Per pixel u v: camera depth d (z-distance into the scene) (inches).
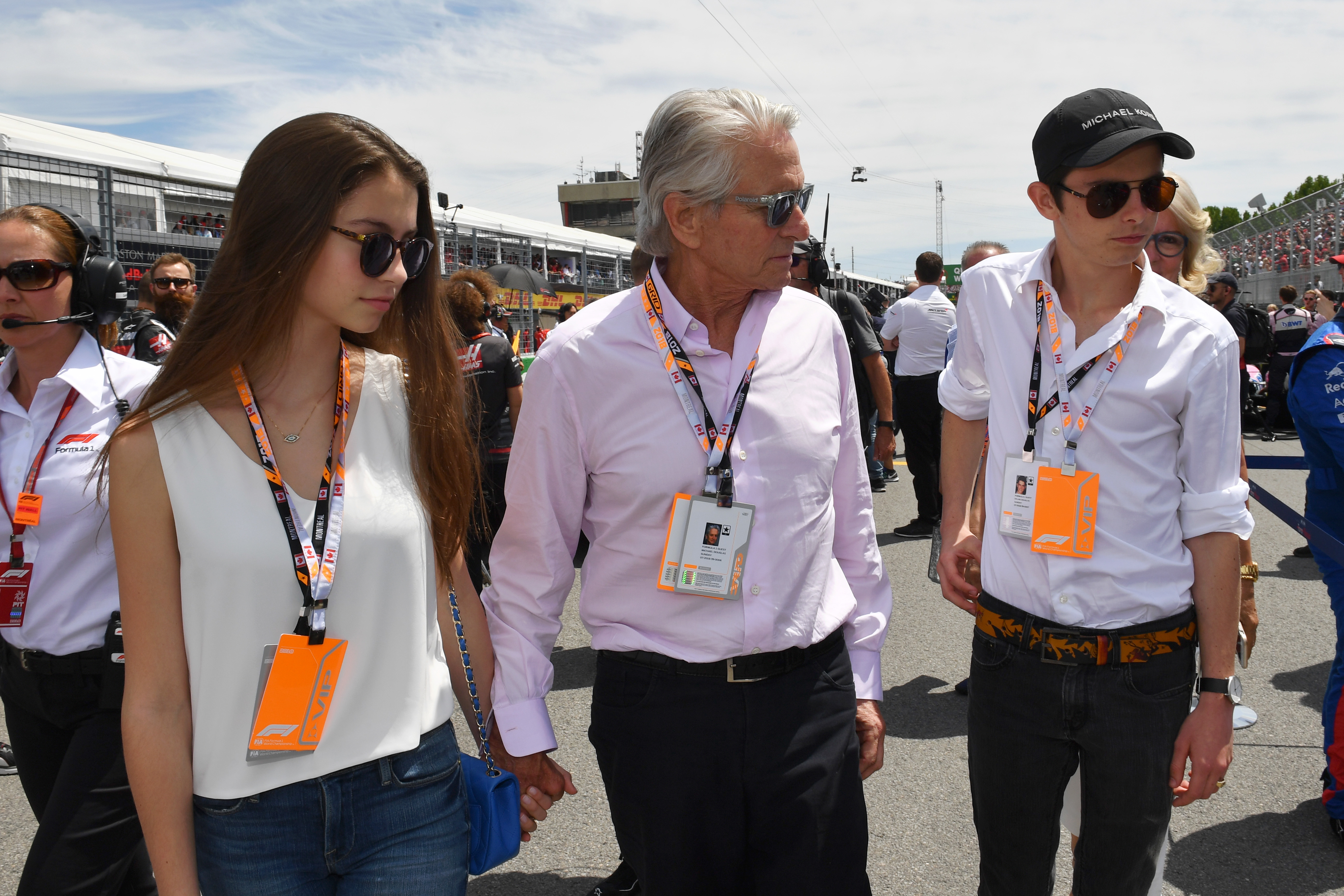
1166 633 66.9
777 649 63.1
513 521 67.4
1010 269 73.2
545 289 469.7
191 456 52.4
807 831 63.3
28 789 83.5
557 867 108.2
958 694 152.3
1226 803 115.0
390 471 58.4
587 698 156.9
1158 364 66.4
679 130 61.6
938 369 248.2
